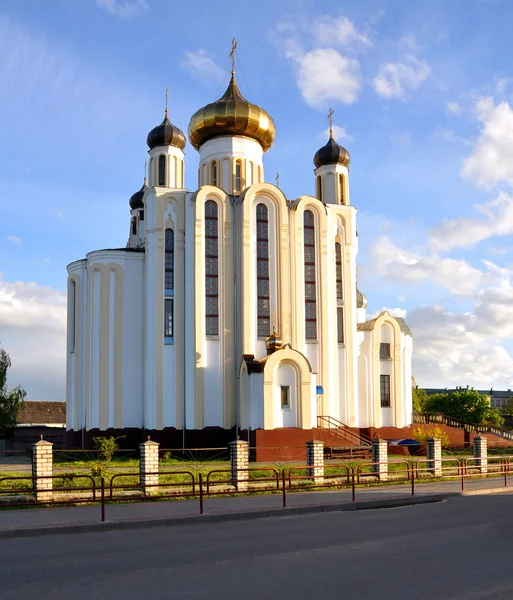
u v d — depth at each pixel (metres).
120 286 47.06
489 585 11.09
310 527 17.73
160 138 48.69
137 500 23.64
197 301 45.41
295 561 13.02
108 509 21.28
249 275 46.38
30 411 83.00
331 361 48.09
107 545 15.15
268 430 41.94
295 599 10.23
